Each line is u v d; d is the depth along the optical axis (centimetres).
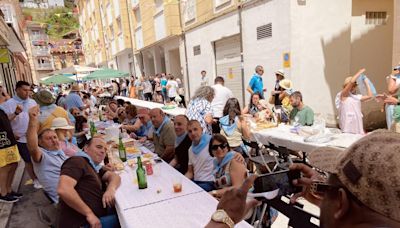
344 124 472
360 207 62
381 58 798
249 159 436
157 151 445
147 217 216
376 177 57
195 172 331
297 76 758
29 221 370
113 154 414
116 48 2430
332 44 739
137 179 295
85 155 271
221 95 559
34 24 4216
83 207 241
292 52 746
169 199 246
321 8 736
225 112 438
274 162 415
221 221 102
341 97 477
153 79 1617
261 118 555
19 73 1925
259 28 859
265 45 844
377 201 58
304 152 385
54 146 328
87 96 1155
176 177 301
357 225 62
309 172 111
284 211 125
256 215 232
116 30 2348
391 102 472
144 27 1745
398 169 56
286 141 414
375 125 751
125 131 577
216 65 1153
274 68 819
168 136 425
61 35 4453
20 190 471
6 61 908
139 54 2066
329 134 396
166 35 1409
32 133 308
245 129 433
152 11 1559
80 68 1330
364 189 59
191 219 208
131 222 210
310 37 742
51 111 461
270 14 806
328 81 749
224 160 284
